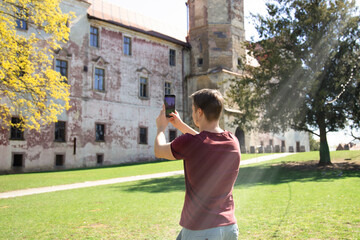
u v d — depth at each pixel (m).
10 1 14.66
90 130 26.95
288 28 16.91
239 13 36.19
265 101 17.84
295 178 13.32
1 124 21.70
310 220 5.23
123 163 29.05
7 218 6.68
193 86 35.22
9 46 13.88
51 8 15.26
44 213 7.14
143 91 32.06
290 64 16.67
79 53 26.77
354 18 16.00
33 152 23.22
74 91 26.11
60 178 16.72
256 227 4.96
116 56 29.67
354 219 5.11
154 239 4.62
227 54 34.44
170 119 2.09
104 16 29.81
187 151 1.80
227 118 32.62
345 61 16.41
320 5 16.62
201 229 1.71
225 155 1.82
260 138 39.88
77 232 5.20
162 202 8.04
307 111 16.89
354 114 16.67
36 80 14.84
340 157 20.80
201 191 1.76
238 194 9.01
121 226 5.51
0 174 21.27
